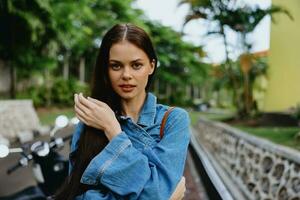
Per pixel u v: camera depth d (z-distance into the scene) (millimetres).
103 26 29219
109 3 28656
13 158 7723
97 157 1199
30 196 3285
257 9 15023
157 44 40562
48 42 17109
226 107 50688
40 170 3539
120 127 1268
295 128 10836
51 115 20312
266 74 14945
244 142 6320
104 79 1392
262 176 4707
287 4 13352
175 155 1262
